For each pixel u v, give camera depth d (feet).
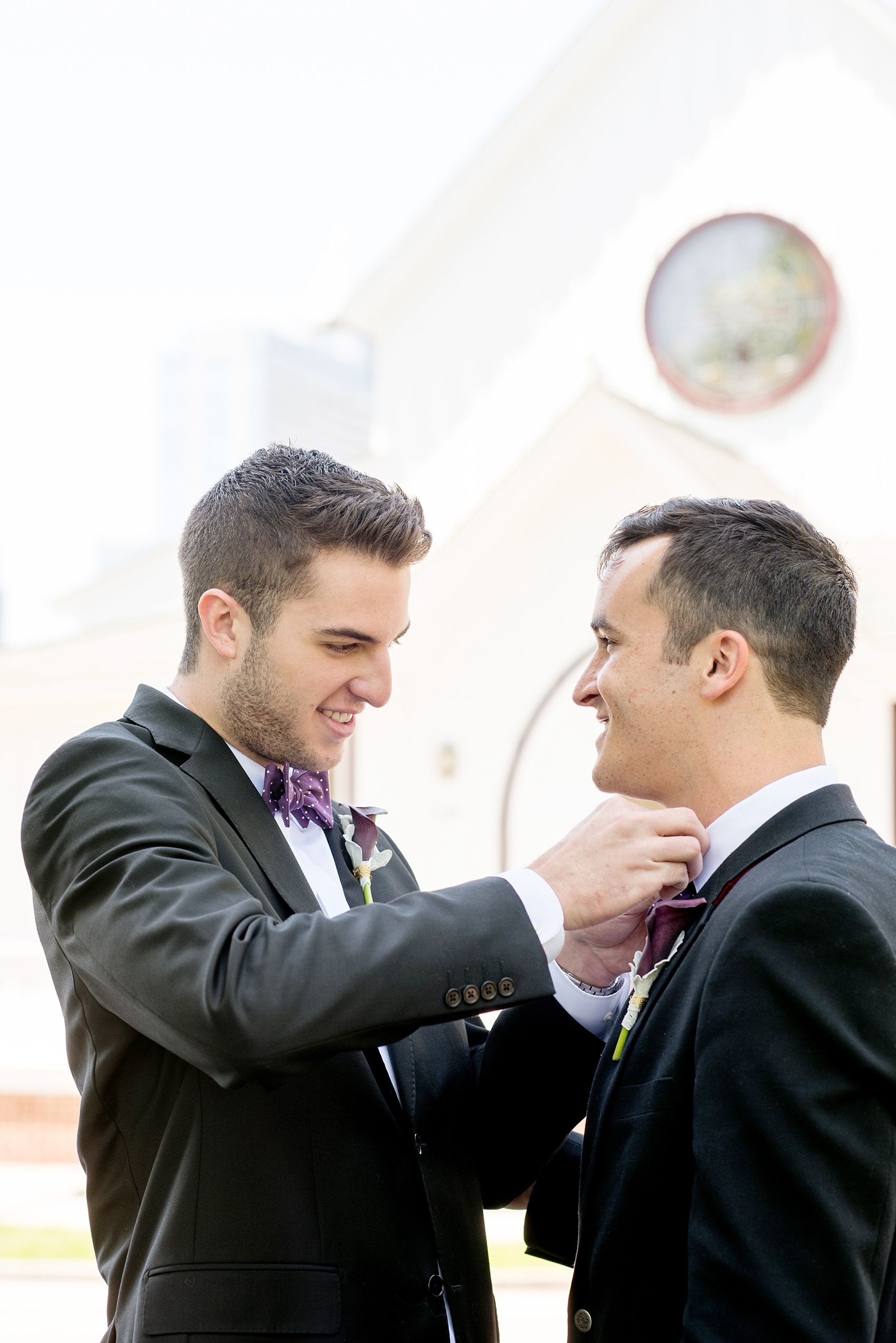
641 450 29.40
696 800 5.90
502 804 30.58
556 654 30.60
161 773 5.92
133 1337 5.56
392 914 5.29
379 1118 6.03
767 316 31.89
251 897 5.53
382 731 31.12
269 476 6.26
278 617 6.13
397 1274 5.82
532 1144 6.79
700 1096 5.01
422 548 6.28
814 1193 4.67
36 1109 29.43
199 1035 5.04
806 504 31.53
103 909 5.43
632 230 33.17
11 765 35.01
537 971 5.32
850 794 5.79
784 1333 4.59
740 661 5.70
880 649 27.66
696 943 5.57
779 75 32.19
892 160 31.40
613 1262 5.41
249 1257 5.55
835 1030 4.79
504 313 33.96
